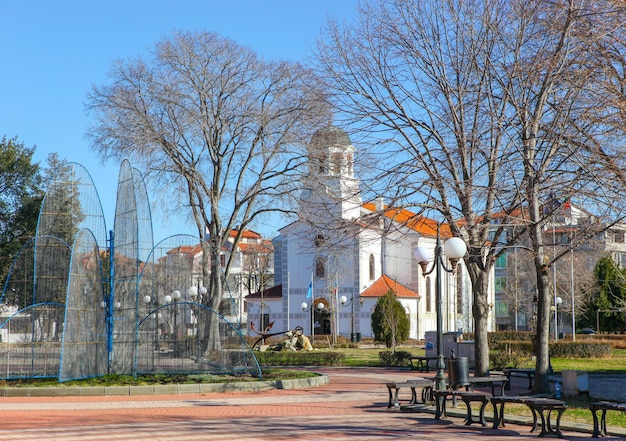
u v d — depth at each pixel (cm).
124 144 3894
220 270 3803
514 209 2377
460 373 1984
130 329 2808
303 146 3934
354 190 2552
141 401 2284
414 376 3281
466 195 2277
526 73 2220
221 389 2562
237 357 2886
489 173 2294
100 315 2736
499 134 2319
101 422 1766
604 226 2122
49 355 3125
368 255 7225
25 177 5956
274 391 2603
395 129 2505
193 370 2867
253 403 2223
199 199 4084
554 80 2097
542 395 2228
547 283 2284
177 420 1809
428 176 2417
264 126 3925
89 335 2686
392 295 6359
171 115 3953
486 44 2409
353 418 1855
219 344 2919
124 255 2845
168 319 3188
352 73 2548
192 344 2914
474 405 2058
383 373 3488
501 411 1700
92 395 2444
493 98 2373
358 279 7050
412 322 7269
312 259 7250
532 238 2222
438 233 2069
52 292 3047
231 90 3959
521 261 6700
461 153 2372
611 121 1755
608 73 1794
